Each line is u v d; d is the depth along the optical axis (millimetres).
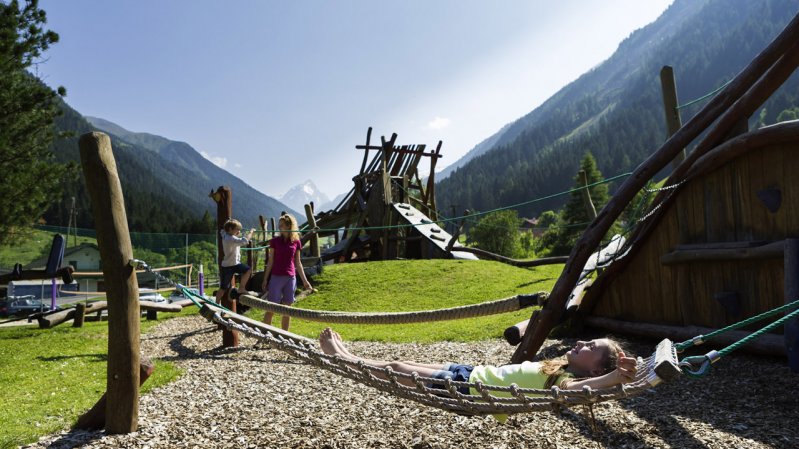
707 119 7832
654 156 7898
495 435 4742
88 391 6672
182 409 5824
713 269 7883
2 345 11047
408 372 4270
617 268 9375
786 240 6609
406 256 26656
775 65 7055
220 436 4977
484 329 11133
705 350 7723
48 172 16297
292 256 9977
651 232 8883
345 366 4344
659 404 5441
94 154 5137
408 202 28609
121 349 5098
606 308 9852
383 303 16422
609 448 4383
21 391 6754
